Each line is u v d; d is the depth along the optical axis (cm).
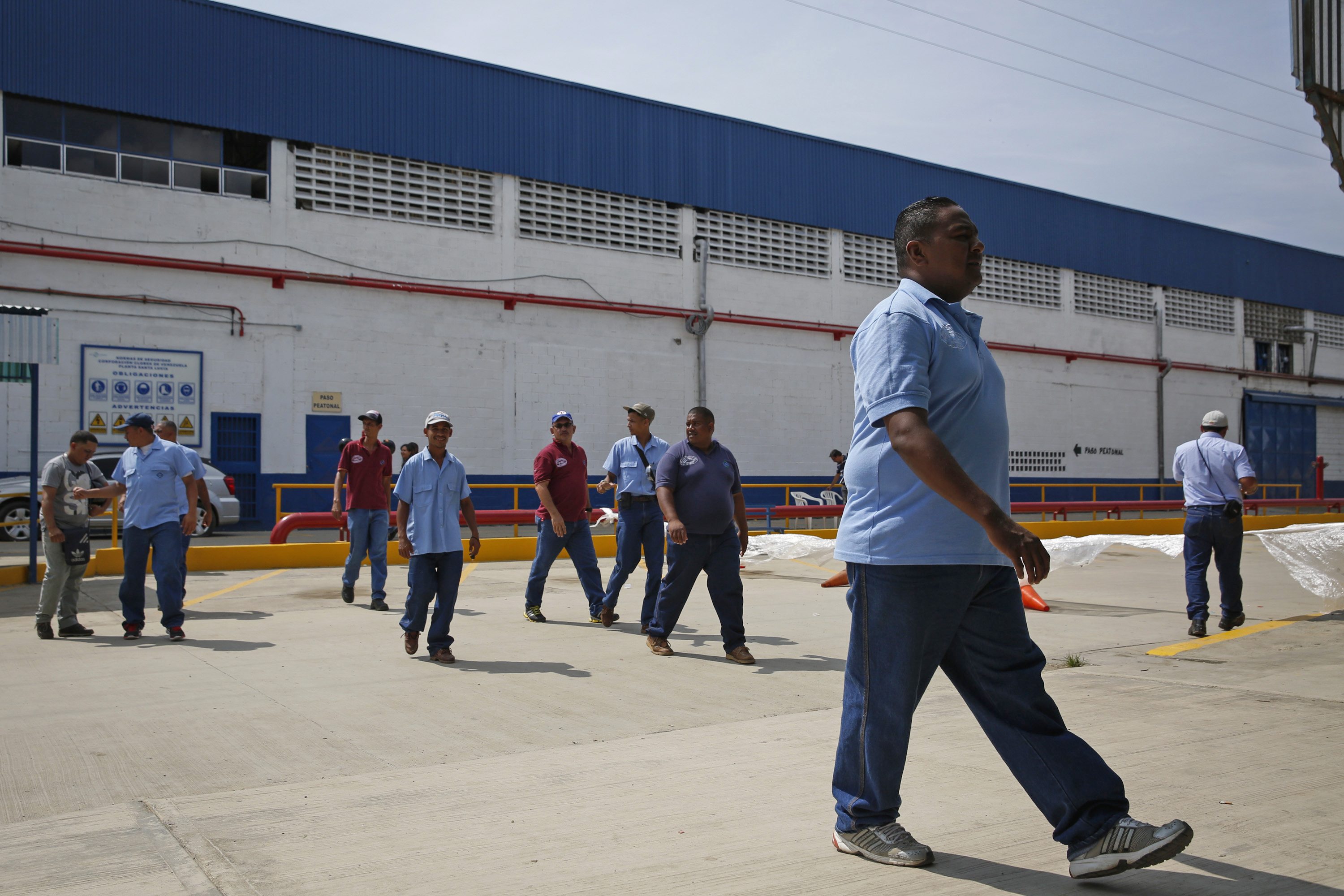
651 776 410
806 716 524
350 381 2059
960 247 285
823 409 2686
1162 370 3341
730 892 284
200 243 1920
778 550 1435
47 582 765
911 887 285
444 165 2172
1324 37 882
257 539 1766
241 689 589
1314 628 816
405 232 2123
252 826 347
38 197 1788
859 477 286
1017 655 282
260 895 285
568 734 486
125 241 1856
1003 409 287
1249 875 292
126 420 1853
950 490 247
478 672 643
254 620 869
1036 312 3083
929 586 274
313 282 2027
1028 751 280
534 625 838
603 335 2358
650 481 788
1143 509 2208
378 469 955
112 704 547
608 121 2386
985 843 321
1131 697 551
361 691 583
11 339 1116
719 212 2547
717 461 680
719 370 2525
